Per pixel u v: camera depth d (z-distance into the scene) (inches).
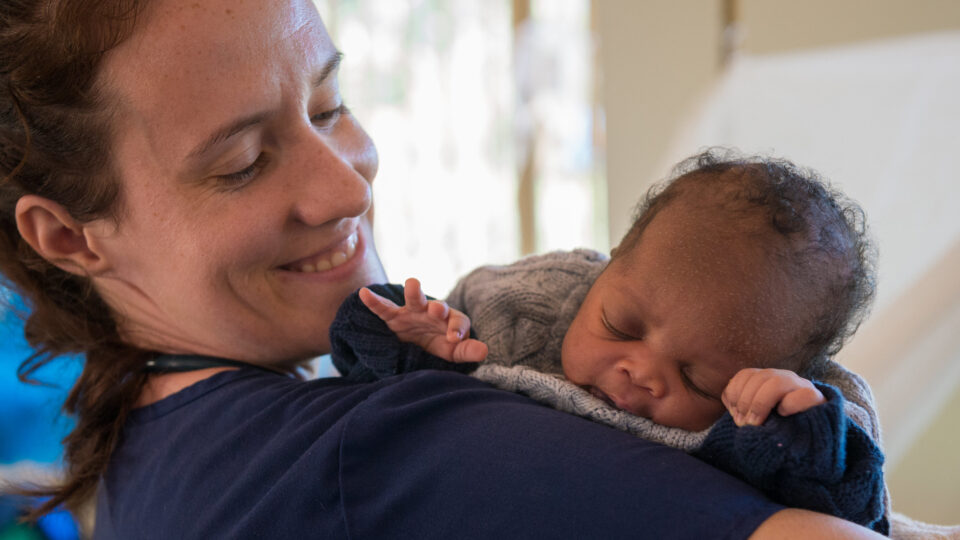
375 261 40.6
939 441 78.4
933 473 78.9
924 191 81.9
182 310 36.9
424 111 163.6
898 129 83.4
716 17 96.5
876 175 85.4
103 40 31.9
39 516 39.4
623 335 33.6
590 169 166.1
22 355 74.3
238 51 32.9
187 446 34.1
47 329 39.2
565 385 33.4
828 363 33.6
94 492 39.7
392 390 30.4
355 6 158.1
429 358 34.8
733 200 32.8
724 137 98.0
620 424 32.1
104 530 37.5
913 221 82.6
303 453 30.0
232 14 32.9
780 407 24.8
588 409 32.5
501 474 25.9
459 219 166.9
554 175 167.0
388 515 27.4
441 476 26.9
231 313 36.5
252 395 33.8
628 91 107.0
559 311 38.8
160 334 38.7
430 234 166.2
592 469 24.8
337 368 36.3
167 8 32.1
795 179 33.9
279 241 35.6
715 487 23.2
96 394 38.3
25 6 32.3
